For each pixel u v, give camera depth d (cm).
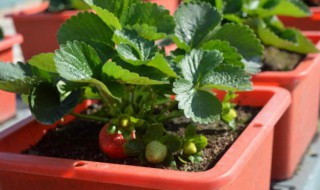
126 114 62
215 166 54
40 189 59
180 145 60
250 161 63
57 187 58
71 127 74
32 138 70
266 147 70
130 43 61
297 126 88
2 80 62
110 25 64
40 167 57
